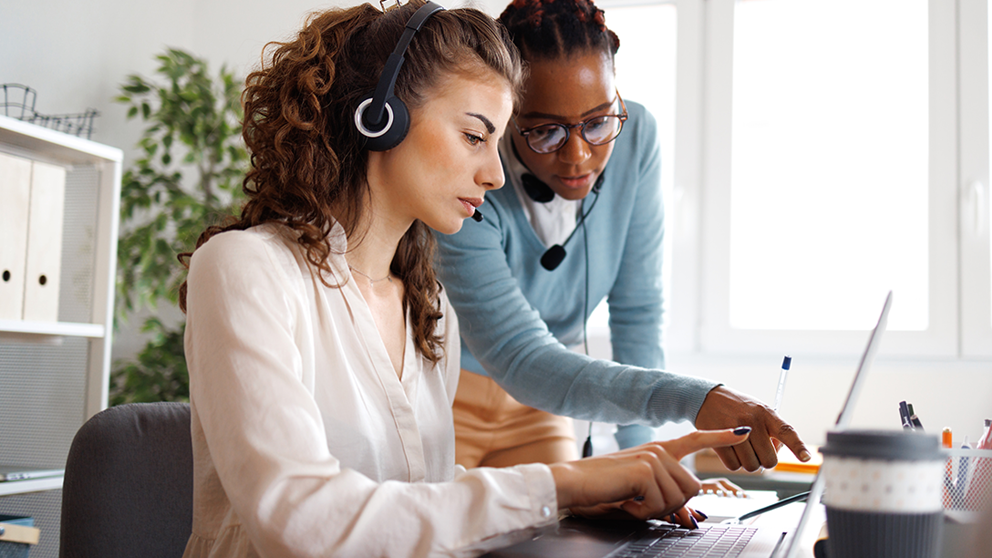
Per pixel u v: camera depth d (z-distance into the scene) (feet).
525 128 4.41
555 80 4.23
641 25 9.06
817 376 7.92
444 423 3.28
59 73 8.88
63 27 8.93
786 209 8.54
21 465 6.92
